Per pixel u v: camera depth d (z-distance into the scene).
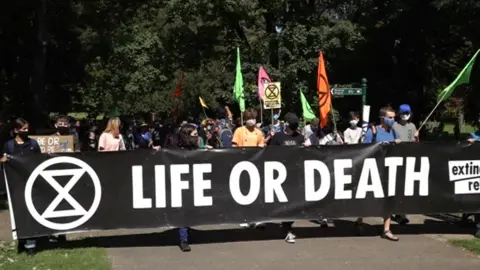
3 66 28.84
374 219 9.94
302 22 25.30
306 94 24.06
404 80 28.06
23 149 7.85
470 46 24.92
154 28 41.84
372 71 28.52
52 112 35.31
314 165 8.11
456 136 30.78
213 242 8.24
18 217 7.32
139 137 16.47
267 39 24.78
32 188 7.36
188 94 42.97
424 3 25.48
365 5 27.98
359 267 6.87
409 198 8.30
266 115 22.28
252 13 25.11
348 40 25.20
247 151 7.96
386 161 8.26
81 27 32.16
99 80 45.75
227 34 26.75
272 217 8.02
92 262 6.95
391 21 26.98
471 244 7.82
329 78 28.16
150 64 42.78
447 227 9.19
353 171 8.20
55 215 7.43
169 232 8.85
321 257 7.35
